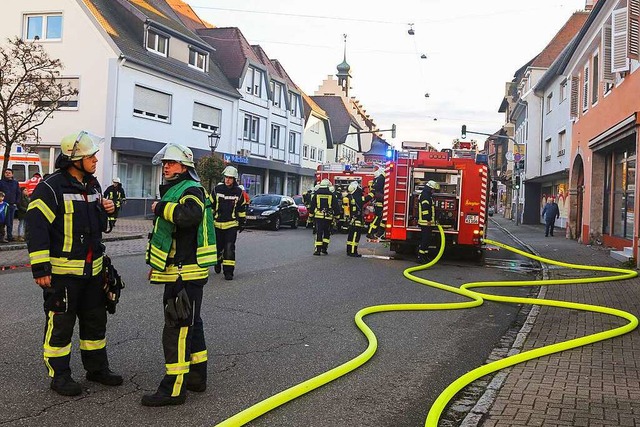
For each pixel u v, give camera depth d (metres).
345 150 62.09
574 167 22.78
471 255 15.63
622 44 14.81
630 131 14.00
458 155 14.53
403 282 11.18
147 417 4.28
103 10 27.84
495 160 71.81
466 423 4.26
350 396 4.96
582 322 7.93
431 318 8.15
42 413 4.26
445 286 10.53
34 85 18.39
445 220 14.57
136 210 27.84
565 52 28.64
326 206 14.85
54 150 27.02
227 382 5.15
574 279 11.81
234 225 10.60
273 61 45.22
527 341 6.86
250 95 37.47
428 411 4.70
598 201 19.38
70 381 4.68
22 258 12.54
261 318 7.66
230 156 33.19
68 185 4.63
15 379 4.93
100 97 26.28
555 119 32.50
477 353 6.46
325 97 64.06
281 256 14.44
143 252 14.40
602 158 19.19
